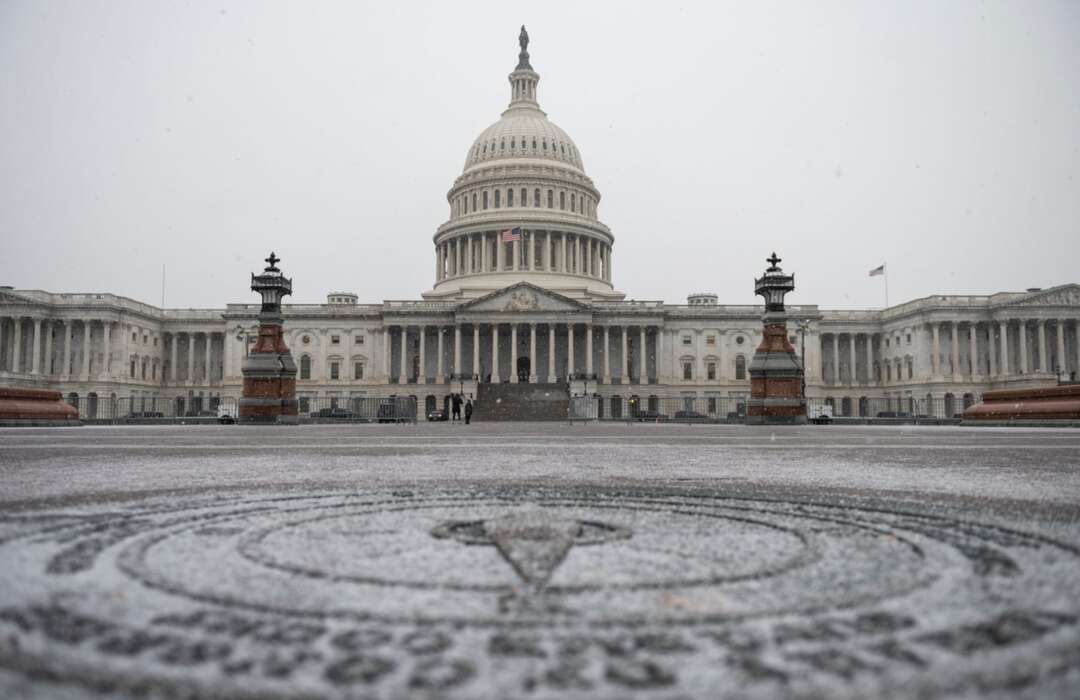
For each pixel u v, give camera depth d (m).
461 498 10.21
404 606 4.88
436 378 109.75
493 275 124.44
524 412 91.06
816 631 4.38
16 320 106.25
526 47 146.00
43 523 8.00
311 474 13.89
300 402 113.06
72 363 110.94
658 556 6.43
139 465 15.95
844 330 121.06
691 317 115.44
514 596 5.13
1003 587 5.37
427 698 3.47
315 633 4.34
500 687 3.60
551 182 129.25
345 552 6.56
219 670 3.78
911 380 113.56
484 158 134.62
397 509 9.18
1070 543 6.93
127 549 6.61
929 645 4.14
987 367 113.25
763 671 3.78
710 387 114.25
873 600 5.03
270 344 54.16
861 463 16.53
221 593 5.14
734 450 21.75
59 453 19.91
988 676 3.70
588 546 6.88
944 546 6.86
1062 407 44.00
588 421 81.94
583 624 4.51
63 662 3.85
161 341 121.19
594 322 111.69
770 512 8.95
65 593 5.13
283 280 53.97
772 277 53.16
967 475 13.63
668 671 3.79
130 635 4.27
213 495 10.55
